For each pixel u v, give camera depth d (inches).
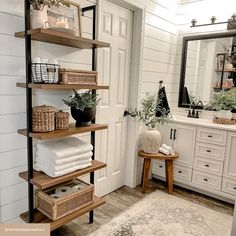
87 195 74.5
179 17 127.8
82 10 76.7
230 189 100.3
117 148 108.5
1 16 59.8
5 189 66.7
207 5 118.5
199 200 104.7
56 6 65.7
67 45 75.1
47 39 64.6
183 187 117.3
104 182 104.1
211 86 120.1
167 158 105.3
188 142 110.3
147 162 107.9
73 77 65.9
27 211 72.4
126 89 108.2
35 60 59.6
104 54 92.9
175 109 133.3
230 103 107.0
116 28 96.7
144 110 109.0
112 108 102.0
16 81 64.8
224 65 115.4
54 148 65.8
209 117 120.5
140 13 102.4
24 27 63.6
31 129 61.7
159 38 116.3
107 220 86.2
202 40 121.3
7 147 65.4
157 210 94.4
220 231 82.3
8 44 62.0
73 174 67.7
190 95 127.1
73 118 74.3
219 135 100.6
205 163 106.2
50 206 65.9
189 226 84.5
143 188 109.3
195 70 124.8
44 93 72.2
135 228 82.0
